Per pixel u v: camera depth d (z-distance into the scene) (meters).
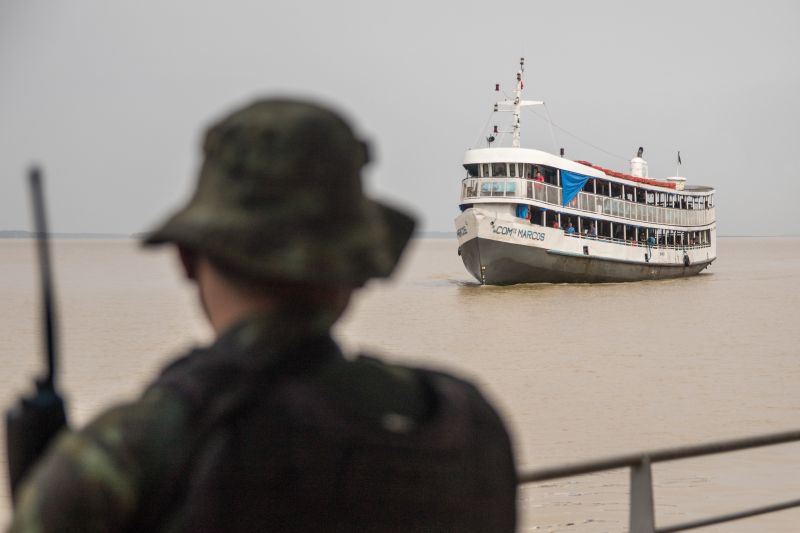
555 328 51.94
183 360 1.50
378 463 1.44
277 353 1.46
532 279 63.81
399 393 1.57
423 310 65.00
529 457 21.91
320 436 1.41
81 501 1.30
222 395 1.40
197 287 1.58
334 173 1.46
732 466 19.64
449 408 1.59
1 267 182.12
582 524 15.09
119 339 50.56
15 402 1.46
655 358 40.84
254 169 1.42
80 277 132.62
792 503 5.08
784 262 169.50
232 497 1.36
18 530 1.30
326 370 1.49
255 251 1.41
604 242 66.19
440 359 41.16
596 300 65.06
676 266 75.00
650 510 4.08
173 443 1.36
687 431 25.19
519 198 60.25
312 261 1.42
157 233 1.46
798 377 34.78
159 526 1.37
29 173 1.47
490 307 62.16
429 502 1.48
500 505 1.65
